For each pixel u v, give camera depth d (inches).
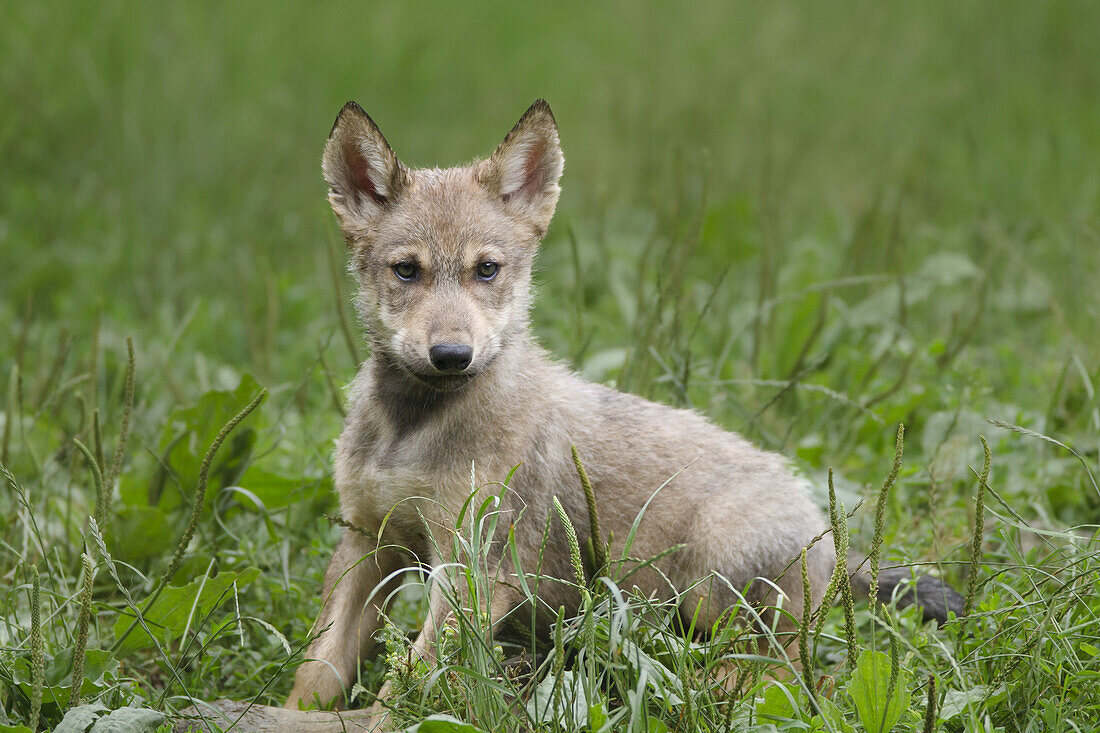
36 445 409.1
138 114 722.8
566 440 327.6
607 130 845.8
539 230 346.3
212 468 372.5
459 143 814.5
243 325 585.3
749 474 332.5
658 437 338.3
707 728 247.4
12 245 642.2
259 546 354.9
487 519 304.3
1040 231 673.0
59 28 776.3
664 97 886.4
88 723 245.9
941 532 364.2
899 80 943.7
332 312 577.6
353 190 340.5
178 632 297.7
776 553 317.1
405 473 309.7
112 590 352.5
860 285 572.4
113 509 368.5
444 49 960.9
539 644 323.3
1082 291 572.1
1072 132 841.5
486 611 269.3
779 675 301.0
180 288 621.3
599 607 258.5
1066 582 277.9
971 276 585.3
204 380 469.7
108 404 459.2
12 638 289.1
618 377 434.3
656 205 614.5
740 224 674.8
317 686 307.3
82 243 661.3
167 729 253.6
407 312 317.4
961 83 936.9
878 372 504.4
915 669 279.0
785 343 527.8
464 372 303.7
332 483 378.3
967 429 430.9
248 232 683.4
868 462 437.1
